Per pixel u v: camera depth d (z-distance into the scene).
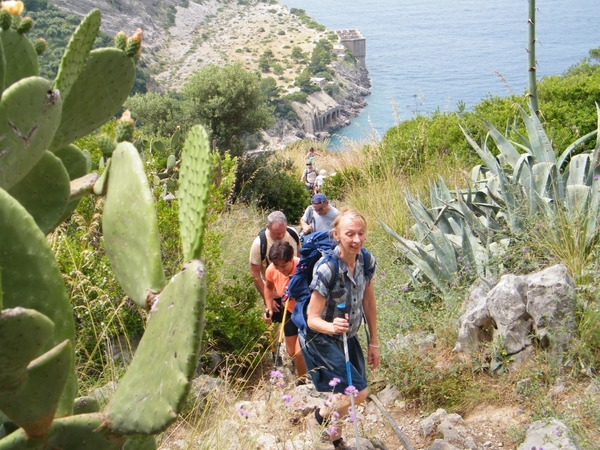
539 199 6.10
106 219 2.45
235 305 6.41
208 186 2.07
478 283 5.80
